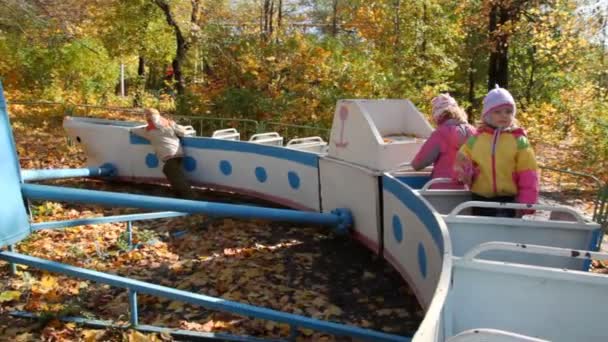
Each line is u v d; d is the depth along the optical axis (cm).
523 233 313
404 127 566
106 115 1758
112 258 516
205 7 1981
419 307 401
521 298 217
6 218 412
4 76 1983
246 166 709
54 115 1606
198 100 1403
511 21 1519
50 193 430
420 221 374
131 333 350
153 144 746
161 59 2419
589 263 307
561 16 1277
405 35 1608
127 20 2045
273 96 1343
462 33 1834
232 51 1428
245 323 378
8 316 388
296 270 478
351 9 1789
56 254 519
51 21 1387
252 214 484
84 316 379
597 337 209
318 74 1358
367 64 1411
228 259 508
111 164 826
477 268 220
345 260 498
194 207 463
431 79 1585
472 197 373
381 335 316
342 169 535
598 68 1380
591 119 1083
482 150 355
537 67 2086
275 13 2552
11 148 420
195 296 345
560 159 990
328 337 359
